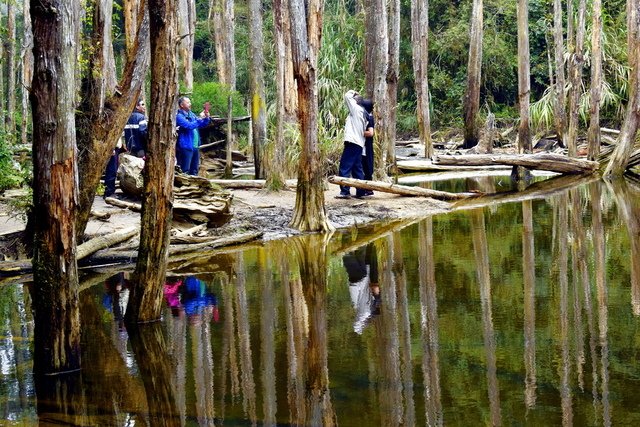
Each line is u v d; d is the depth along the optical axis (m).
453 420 4.45
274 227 11.64
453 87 34.91
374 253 9.84
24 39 21.59
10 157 12.88
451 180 19.64
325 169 16.05
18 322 6.94
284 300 7.50
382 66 15.30
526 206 14.12
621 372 5.17
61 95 5.39
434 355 5.67
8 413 4.80
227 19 23.97
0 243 9.42
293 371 5.42
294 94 19.78
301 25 10.96
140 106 13.57
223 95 22.67
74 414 4.76
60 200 5.50
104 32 8.81
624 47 29.88
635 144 18.77
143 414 4.72
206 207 10.92
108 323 6.83
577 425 4.32
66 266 5.57
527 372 5.24
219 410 4.74
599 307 6.88
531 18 34.66
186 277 8.70
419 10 25.05
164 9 6.48
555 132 27.58
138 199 12.43
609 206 13.62
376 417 4.55
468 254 9.62
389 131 19.98
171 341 6.23
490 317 6.68
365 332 6.33
